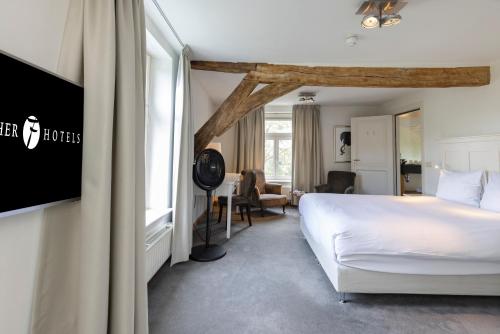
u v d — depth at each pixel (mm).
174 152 2404
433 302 1852
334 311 1735
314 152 5305
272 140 5668
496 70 2916
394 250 1740
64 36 1019
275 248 2887
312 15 2004
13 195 730
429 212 2197
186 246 2443
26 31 861
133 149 1154
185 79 2488
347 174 5012
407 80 3070
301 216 3271
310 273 2283
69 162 940
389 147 4816
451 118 3477
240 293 1938
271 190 4945
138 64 1306
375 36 2346
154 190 2428
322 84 3102
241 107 3117
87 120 1001
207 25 2164
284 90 3123
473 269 1760
